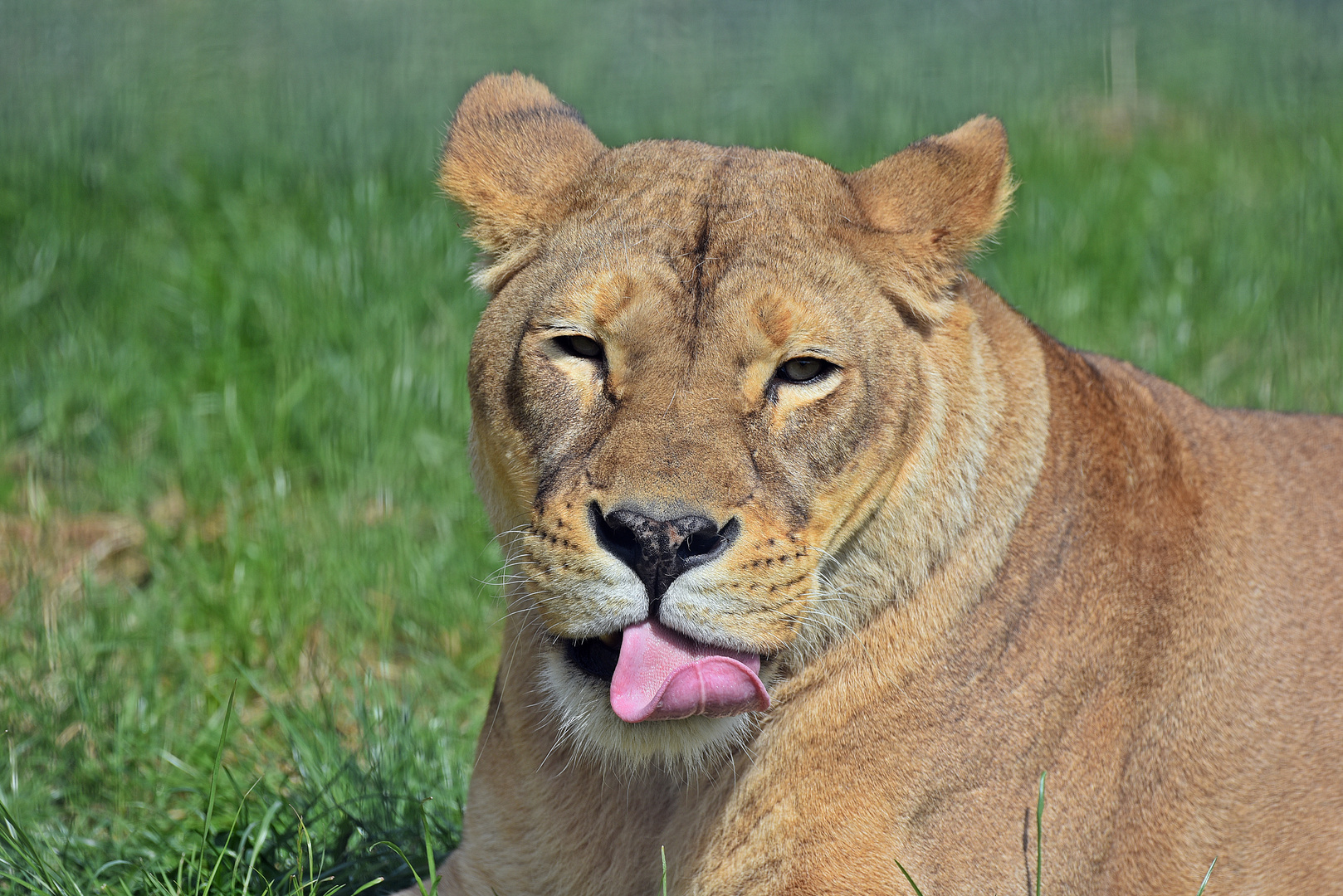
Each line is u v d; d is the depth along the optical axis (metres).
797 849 5.38
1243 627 6.13
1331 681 6.22
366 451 10.30
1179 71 20.73
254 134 16.31
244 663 8.52
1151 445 6.14
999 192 5.41
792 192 5.33
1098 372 6.29
